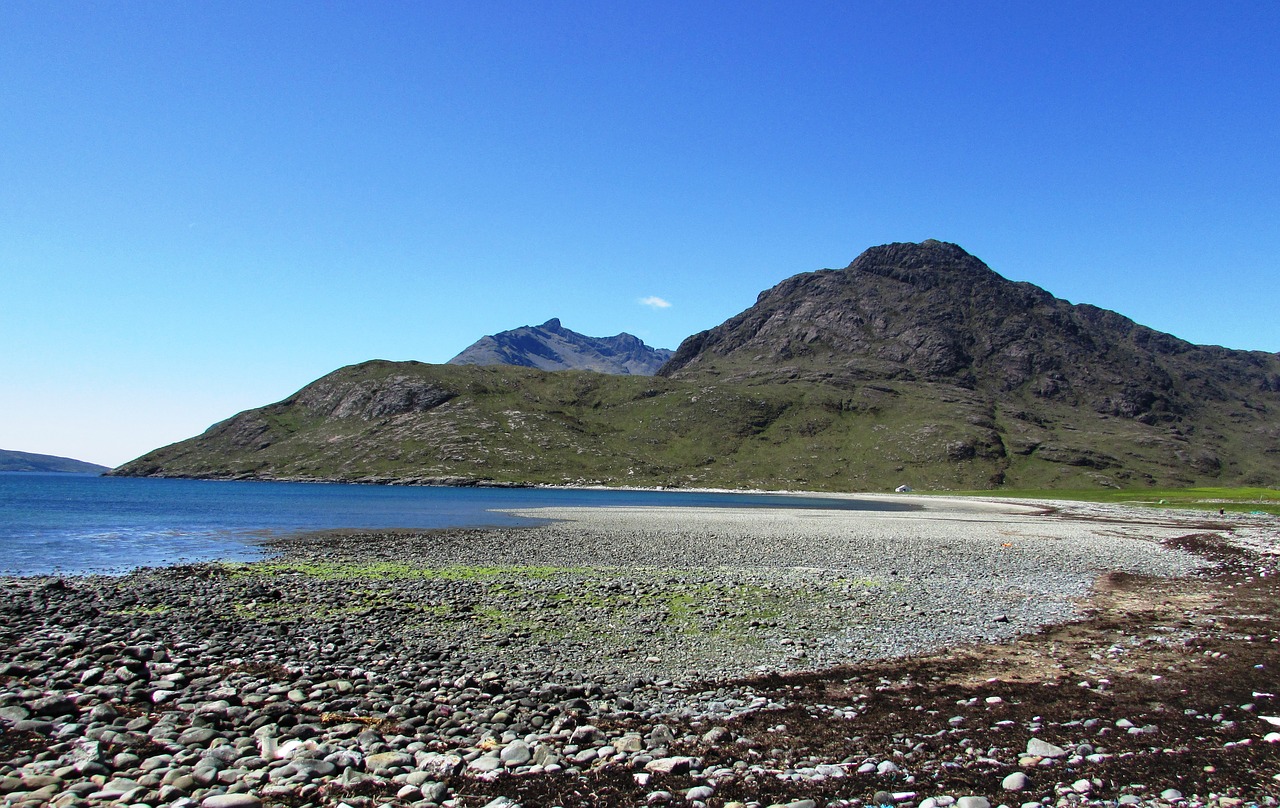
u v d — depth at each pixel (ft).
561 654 63.57
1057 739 40.29
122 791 31.09
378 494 486.79
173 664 53.98
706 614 81.05
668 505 386.11
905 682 54.85
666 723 44.70
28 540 171.63
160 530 200.44
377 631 71.10
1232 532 196.03
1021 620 79.10
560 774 35.14
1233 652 62.59
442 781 33.73
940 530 209.77
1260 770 34.88
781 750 39.45
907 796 32.24
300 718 42.47
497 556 137.08
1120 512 334.65
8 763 33.94
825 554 142.20
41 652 56.54
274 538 175.83
